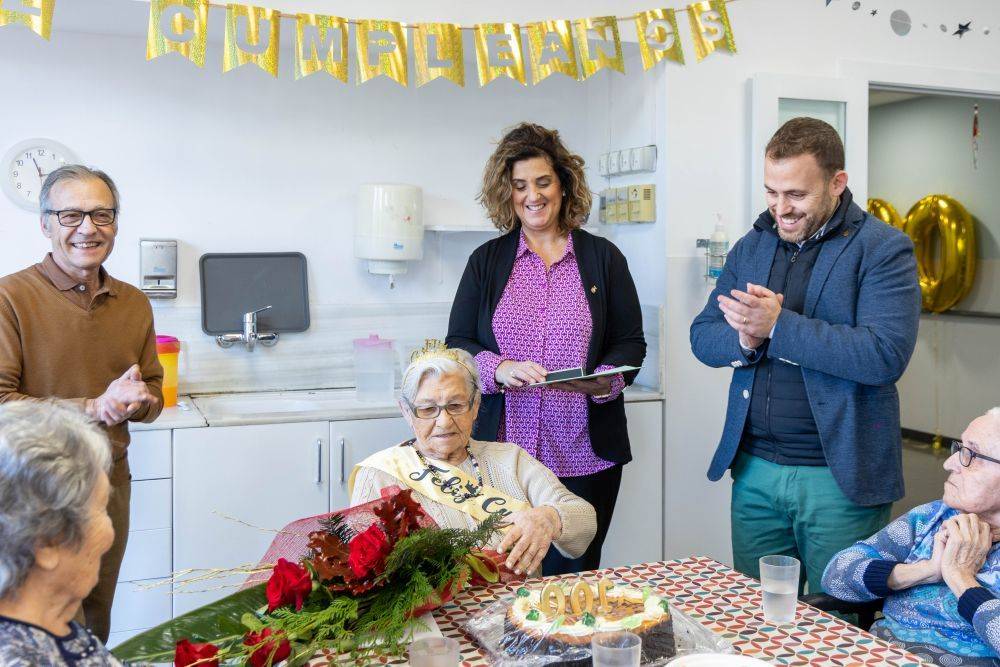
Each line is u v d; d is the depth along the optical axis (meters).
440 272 3.68
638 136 3.49
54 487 1.01
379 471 1.96
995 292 5.30
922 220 5.58
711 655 1.32
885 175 5.97
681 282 3.39
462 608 1.61
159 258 3.24
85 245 2.24
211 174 3.34
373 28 2.76
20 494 1.00
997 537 1.70
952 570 1.67
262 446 2.91
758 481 2.33
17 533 1.00
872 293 2.15
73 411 1.13
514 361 2.58
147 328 2.49
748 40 3.43
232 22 2.62
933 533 1.81
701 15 3.13
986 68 3.84
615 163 3.57
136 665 1.31
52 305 2.26
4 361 2.19
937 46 3.74
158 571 2.83
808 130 2.12
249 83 3.37
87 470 1.06
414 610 1.49
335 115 3.48
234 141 3.37
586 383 2.47
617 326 2.73
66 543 1.04
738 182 3.46
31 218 3.13
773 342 2.15
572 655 1.31
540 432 2.62
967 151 5.38
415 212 3.38
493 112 3.70
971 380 5.45
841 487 2.18
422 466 1.98
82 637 1.09
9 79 3.08
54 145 3.12
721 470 2.39
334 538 1.48
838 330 2.12
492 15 3.18
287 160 3.44
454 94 3.64
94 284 2.34
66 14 2.90
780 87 3.38
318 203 3.49
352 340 3.55
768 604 1.53
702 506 3.47
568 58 2.95
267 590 1.42
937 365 5.65
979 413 5.41
